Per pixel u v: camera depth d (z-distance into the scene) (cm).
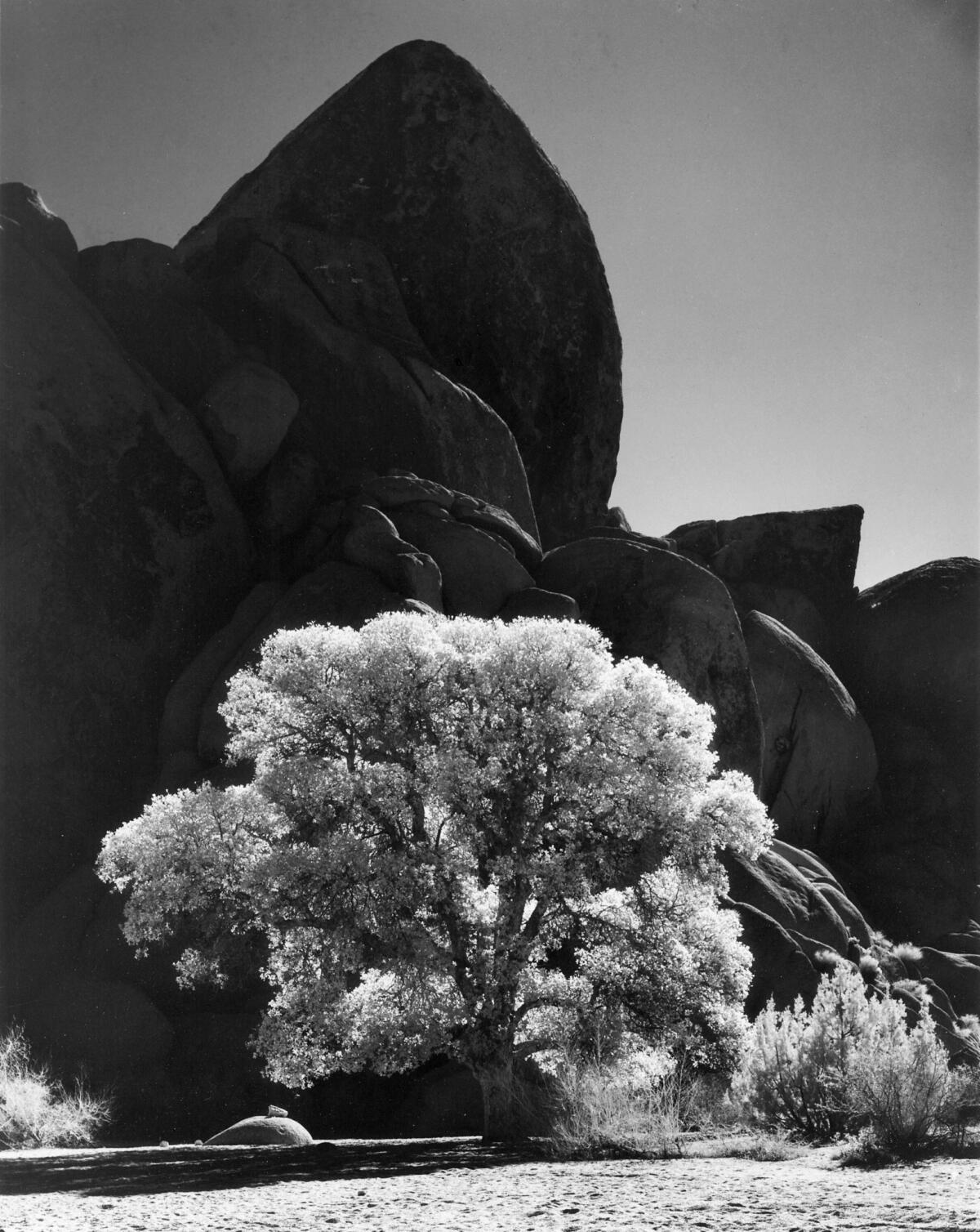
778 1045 1034
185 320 3541
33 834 2753
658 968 1350
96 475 3036
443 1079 2139
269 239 3969
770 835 1412
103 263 3519
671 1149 922
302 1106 2144
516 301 4431
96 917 2456
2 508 2908
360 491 3466
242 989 2292
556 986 1364
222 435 3334
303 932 1361
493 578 3331
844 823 3719
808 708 3728
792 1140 959
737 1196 576
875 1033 998
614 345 4594
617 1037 1316
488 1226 499
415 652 1386
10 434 2950
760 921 2462
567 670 1377
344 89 4472
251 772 2678
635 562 3550
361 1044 1332
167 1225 547
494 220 4434
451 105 4447
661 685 1400
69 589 2933
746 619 3912
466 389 3947
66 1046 2175
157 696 2997
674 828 1369
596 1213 530
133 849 1416
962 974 2898
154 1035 2198
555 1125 1086
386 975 1372
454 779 1320
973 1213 486
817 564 4512
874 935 2941
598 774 1341
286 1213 582
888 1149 793
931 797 3812
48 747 2822
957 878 3534
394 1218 545
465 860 1348
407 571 3114
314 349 3738
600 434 4581
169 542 3108
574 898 1334
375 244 4322
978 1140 814
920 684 4156
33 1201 691
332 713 1401
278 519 3350
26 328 3075
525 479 3997
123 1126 2058
